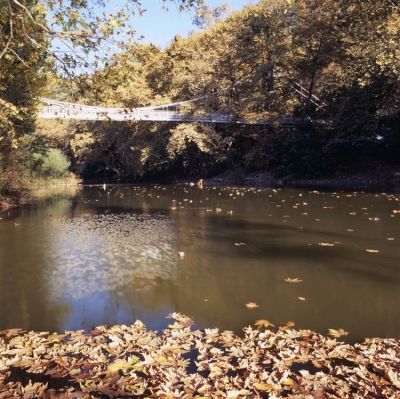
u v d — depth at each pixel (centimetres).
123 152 3388
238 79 3108
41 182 2294
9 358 322
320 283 507
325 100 2681
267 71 3033
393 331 365
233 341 345
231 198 1623
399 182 2170
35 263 630
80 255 678
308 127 2656
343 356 312
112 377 288
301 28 2630
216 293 478
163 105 2894
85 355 325
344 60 2655
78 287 512
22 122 1447
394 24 2030
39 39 615
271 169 2942
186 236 827
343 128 2405
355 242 732
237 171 2802
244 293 475
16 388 278
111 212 1254
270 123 2870
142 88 2984
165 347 334
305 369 296
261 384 274
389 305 430
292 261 613
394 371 286
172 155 2998
